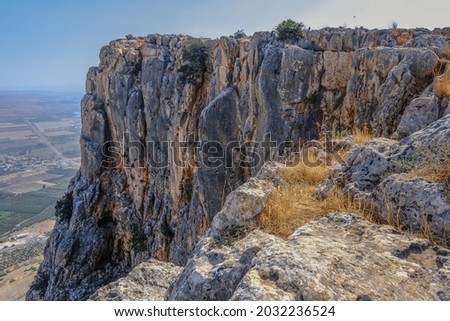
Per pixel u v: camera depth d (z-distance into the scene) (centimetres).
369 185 596
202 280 431
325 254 385
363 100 1733
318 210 591
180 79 3275
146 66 3816
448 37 2125
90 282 4047
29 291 4366
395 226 486
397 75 1422
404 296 333
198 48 3136
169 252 3566
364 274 358
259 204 565
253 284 332
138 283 632
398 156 589
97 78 4509
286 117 2095
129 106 3962
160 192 3819
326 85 2027
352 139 1080
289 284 333
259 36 2389
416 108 1017
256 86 2267
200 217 2755
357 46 2003
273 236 491
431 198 461
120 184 4300
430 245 421
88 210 4309
